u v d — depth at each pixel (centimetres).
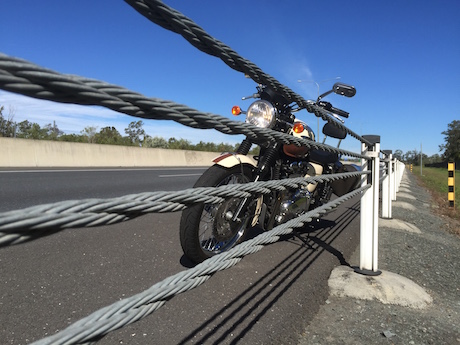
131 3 62
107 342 165
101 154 1350
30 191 596
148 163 1559
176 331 178
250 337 177
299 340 182
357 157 242
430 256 371
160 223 399
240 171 257
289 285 243
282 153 297
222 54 83
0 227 43
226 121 85
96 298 209
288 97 126
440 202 1005
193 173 1207
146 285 230
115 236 337
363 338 186
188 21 70
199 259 251
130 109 61
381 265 318
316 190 353
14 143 1081
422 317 217
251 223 285
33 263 258
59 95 50
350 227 462
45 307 195
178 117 71
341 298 239
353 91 239
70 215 52
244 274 256
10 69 43
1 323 176
